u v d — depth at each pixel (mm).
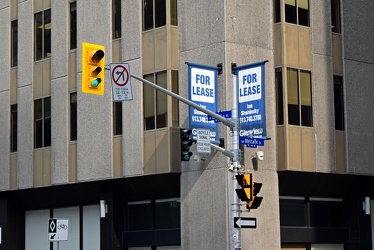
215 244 41188
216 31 41969
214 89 41156
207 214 41781
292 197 44750
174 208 45188
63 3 49781
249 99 40031
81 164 47719
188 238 42625
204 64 42000
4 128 53125
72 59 49094
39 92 51125
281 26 43625
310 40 44750
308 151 43906
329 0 45875
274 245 42250
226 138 41000
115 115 46281
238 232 36656
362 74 46719
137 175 44594
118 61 46344
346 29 46344
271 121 42906
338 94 45750
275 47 43812
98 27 47406
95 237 49406
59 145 49312
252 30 42844
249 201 35750
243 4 42625
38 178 50688
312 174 44438
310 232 44812
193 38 43094
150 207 46344
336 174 45500
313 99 44406
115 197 47125
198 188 42312
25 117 51750
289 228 43969
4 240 53062
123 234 47188
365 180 46906
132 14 45656
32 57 51656
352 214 46719
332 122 45062
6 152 52906
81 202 50156
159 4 44500
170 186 44750
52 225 39312
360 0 47188
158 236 45344
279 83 43531
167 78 43688
